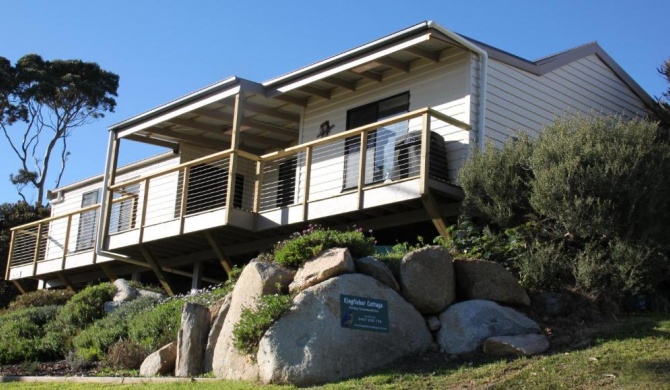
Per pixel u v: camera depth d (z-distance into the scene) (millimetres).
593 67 17703
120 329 13305
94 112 44156
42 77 42000
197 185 20734
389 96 16125
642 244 10539
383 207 13695
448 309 10078
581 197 10773
